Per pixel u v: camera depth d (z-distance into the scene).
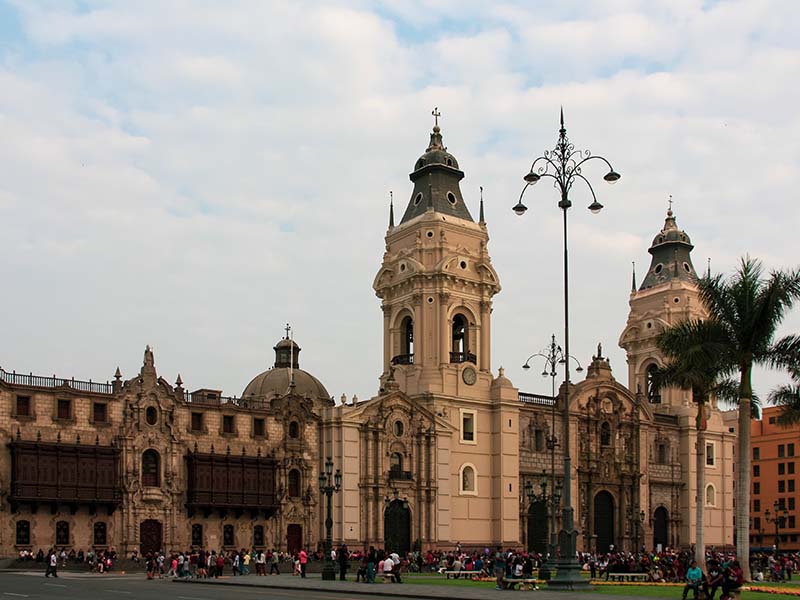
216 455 98.25
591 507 126.94
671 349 73.81
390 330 121.56
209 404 99.56
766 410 189.88
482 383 119.38
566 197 59.66
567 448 59.78
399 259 120.88
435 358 116.12
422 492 111.12
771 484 185.75
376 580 74.50
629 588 63.66
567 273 59.00
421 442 112.25
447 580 75.19
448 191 122.88
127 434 93.19
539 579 76.31
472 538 114.88
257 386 128.75
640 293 148.75
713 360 70.00
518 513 118.19
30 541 86.56
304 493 105.44
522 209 63.84
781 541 181.88
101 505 90.69
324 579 73.50
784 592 58.47
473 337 120.25
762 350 70.88
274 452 103.44
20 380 88.38
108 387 94.25
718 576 49.56
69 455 88.94
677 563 79.81
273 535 102.25
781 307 69.25
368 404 108.38
